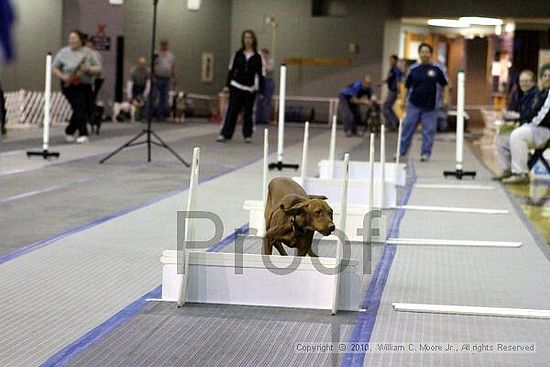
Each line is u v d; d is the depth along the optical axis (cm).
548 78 1550
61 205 1137
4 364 498
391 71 3177
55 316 612
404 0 3719
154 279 736
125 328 586
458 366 524
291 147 2262
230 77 2297
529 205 1306
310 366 513
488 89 4216
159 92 3177
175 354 530
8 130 2428
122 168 1593
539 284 770
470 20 3672
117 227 984
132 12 3428
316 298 653
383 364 522
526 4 3622
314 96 3731
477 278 788
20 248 852
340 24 3684
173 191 1303
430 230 1048
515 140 1564
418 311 657
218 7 3716
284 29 3744
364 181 1092
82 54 2102
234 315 628
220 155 1934
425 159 2025
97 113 2431
